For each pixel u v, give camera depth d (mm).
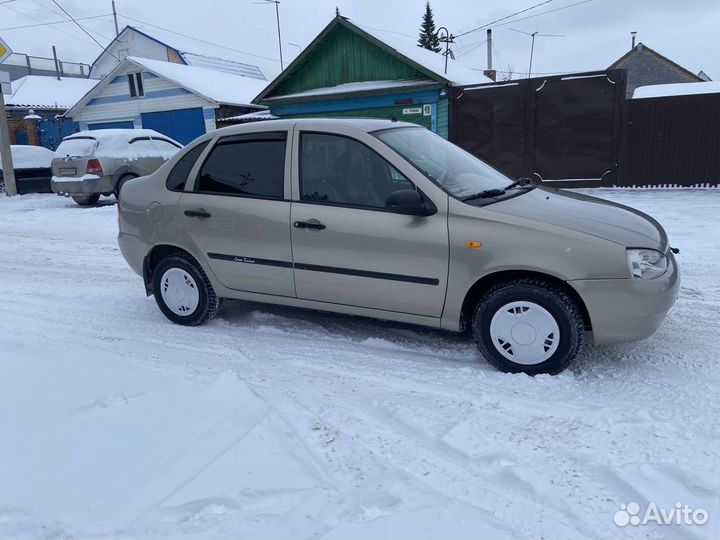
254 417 3492
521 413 3496
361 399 3748
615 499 2707
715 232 8234
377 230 4246
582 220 3947
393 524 2531
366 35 15672
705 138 12891
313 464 3021
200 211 4965
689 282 6109
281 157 4691
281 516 2617
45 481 2941
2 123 16250
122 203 5465
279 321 5320
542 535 2484
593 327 3828
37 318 5621
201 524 2584
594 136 13617
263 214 4672
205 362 4434
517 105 14148
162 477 2928
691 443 3105
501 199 4258
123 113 24469
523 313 3957
